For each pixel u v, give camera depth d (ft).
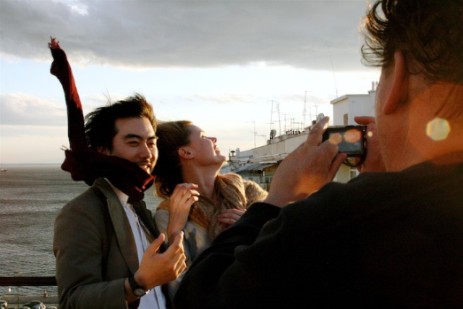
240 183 10.89
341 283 3.02
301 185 3.99
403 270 2.90
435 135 3.09
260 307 3.20
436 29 3.07
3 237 223.51
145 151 9.10
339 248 3.04
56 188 625.00
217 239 3.97
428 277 2.86
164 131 10.66
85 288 7.48
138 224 9.11
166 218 9.80
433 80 3.08
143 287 7.35
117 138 9.04
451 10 3.03
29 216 310.86
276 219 3.37
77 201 8.29
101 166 8.59
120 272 8.11
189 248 9.71
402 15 3.27
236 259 3.49
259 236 3.43
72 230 7.98
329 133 4.20
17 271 149.89
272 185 4.15
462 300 2.82
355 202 3.06
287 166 4.15
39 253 182.19
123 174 8.67
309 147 4.18
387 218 2.99
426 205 2.96
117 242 8.24
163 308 8.98
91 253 7.93
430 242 2.88
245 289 3.27
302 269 3.10
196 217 9.92
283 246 3.14
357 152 4.09
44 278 11.25
